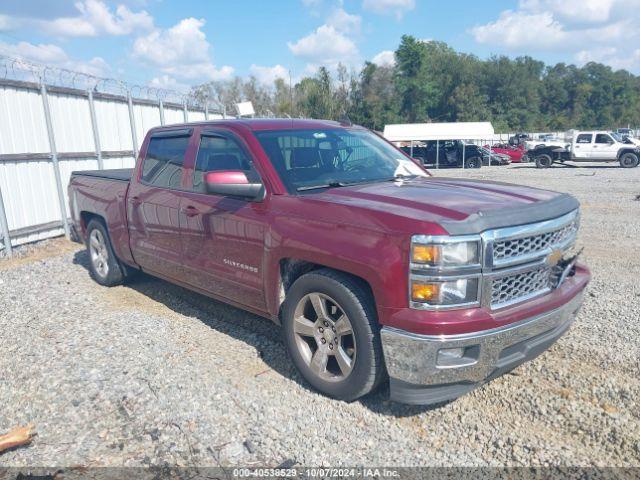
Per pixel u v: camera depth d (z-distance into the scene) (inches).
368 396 150.0
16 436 127.8
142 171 223.8
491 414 140.1
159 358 172.1
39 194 377.7
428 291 121.6
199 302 232.1
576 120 4601.4
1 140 347.6
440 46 3550.7
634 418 136.4
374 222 131.3
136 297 240.8
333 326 142.9
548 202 142.8
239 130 180.5
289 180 163.0
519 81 3725.4
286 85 2466.8
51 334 195.6
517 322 127.7
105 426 135.5
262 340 187.9
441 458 123.3
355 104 2672.2
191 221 189.3
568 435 130.8
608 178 911.7
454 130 1507.1
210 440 129.1
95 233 261.0
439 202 137.3
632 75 5142.7
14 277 282.2
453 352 124.2
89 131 422.3
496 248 125.4
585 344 177.6
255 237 162.1
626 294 234.4
